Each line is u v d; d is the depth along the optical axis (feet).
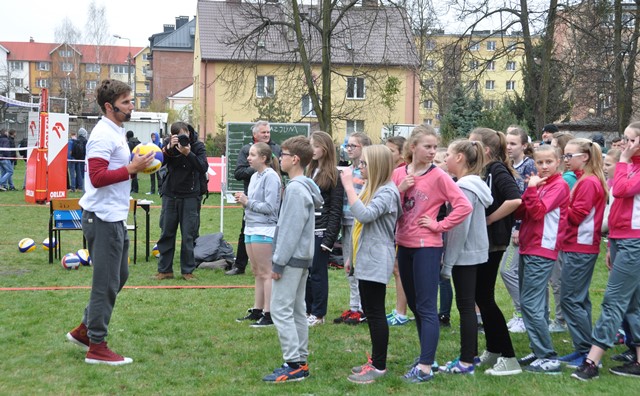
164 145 29.48
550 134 29.09
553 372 17.54
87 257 33.06
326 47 73.56
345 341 20.72
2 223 47.80
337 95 124.06
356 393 15.92
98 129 17.69
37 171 59.98
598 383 16.71
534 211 17.33
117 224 17.81
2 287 27.76
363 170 17.07
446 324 22.71
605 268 34.73
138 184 82.02
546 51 66.18
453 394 15.89
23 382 16.40
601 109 84.79
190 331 21.56
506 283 21.86
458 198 16.37
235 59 81.71
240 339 20.72
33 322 22.00
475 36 80.53
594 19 64.08
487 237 17.20
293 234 16.87
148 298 26.25
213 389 16.14
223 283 29.55
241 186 59.06
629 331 18.61
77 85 211.20
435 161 21.15
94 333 17.92
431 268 16.69
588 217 18.29
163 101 222.89
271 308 17.25
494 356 18.30
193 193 29.89
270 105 101.30
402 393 15.93
